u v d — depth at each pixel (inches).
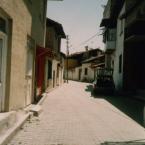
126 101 718.5
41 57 684.1
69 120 402.0
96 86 946.1
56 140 280.5
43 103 612.1
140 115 476.1
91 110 525.7
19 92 398.9
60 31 1189.7
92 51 2625.5
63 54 1669.5
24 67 432.5
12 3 338.6
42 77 768.9
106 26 1244.5
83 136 303.6
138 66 936.9
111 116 457.4
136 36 785.6
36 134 301.7
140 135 317.7
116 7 1093.1
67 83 1850.4
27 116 372.2
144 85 918.4
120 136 309.9
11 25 343.3
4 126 275.1
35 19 553.0
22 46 411.2
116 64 1153.4
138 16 823.1
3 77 337.1
